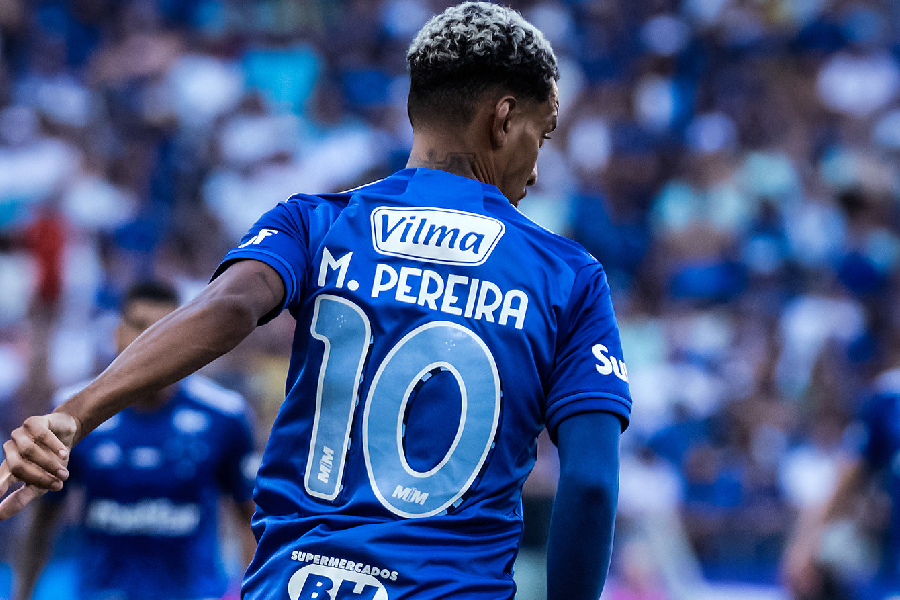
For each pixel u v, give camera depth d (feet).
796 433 94.43
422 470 18.57
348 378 19.01
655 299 118.11
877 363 97.50
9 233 100.22
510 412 18.98
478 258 19.49
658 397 100.63
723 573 84.12
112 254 106.32
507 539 19.08
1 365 95.35
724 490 90.27
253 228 20.07
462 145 20.67
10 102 129.29
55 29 143.33
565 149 137.69
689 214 123.95
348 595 18.06
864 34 150.82
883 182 126.11
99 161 119.14
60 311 96.68
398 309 19.12
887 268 110.22
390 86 144.46
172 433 48.83
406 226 19.85
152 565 48.29
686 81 146.10
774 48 148.77
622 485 88.28
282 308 19.42
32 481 17.08
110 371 17.81
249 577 19.35
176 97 132.05
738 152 134.10
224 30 148.25
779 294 113.39
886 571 54.65
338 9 155.53
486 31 20.34
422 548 18.26
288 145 128.88
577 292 19.89
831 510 54.29
